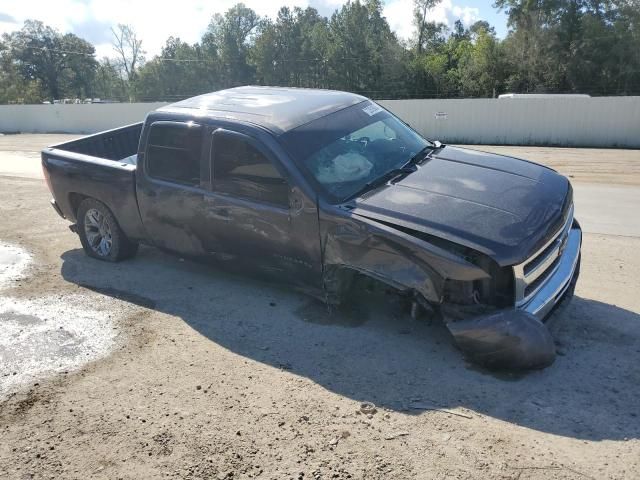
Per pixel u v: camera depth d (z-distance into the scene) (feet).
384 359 13.34
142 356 13.93
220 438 10.62
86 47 311.47
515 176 15.08
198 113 17.31
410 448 10.13
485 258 12.10
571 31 167.94
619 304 16.19
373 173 15.40
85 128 124.88
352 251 13.66
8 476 9.83
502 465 9.60
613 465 9.52
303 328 15.07
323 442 10.39
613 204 33.91
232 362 13.51
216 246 17.10
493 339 11.98
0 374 13.24
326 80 209.46
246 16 244.42
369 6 221.25
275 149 15.16
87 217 21.27
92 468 9.95
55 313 16.62
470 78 189.98
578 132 80.94
